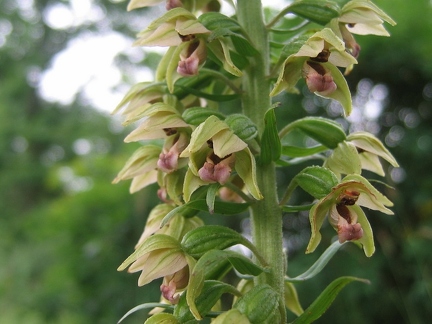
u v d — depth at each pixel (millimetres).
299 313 130
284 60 112
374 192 105
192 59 113
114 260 336
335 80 110
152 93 130
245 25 127
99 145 991
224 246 109
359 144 122
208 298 106
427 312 274
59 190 956
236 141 103
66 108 1032
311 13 123
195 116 114
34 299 429
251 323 99
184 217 122
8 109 981
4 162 962
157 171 128
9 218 915
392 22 118
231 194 130
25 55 1071
